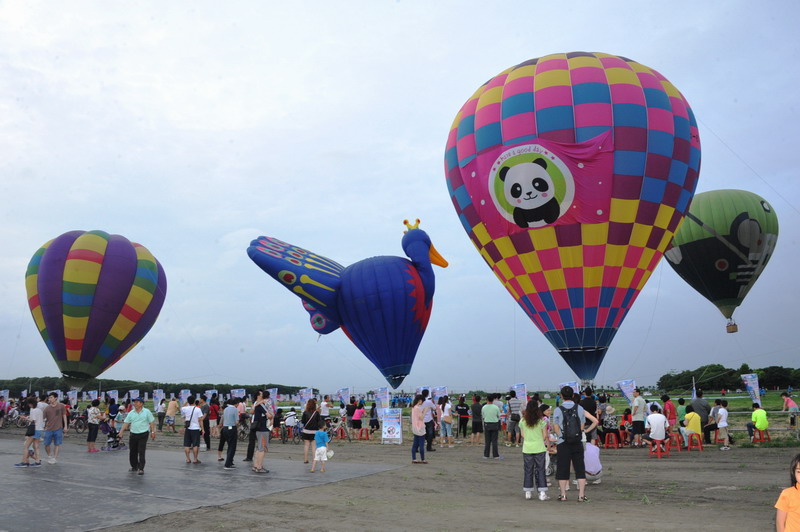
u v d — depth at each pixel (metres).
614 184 21.55
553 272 22.28
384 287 29.62
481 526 7.85
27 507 9.35
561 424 9.99
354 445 21.55
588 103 21.88
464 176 23.98
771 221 34.03
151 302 35.56
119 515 8.79
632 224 21.80
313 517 8.63
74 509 9.21
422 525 7.98
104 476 12.63
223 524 8.23
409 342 30.14
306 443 15.05
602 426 19.30
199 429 15.07
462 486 11.60
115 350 34.47
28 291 34.38
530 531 7.49
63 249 34.12
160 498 10.11
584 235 21.81
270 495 10.44
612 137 21.56
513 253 23.02
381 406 24.72
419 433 15.34
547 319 22.88
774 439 19.52
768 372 84.56
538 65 23.66
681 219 23.12
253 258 30.89
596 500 9.92
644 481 11.88
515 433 20.47
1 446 19.73
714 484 11.26
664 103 22.42
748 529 7.34
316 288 30.30
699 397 19.98
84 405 56.75
